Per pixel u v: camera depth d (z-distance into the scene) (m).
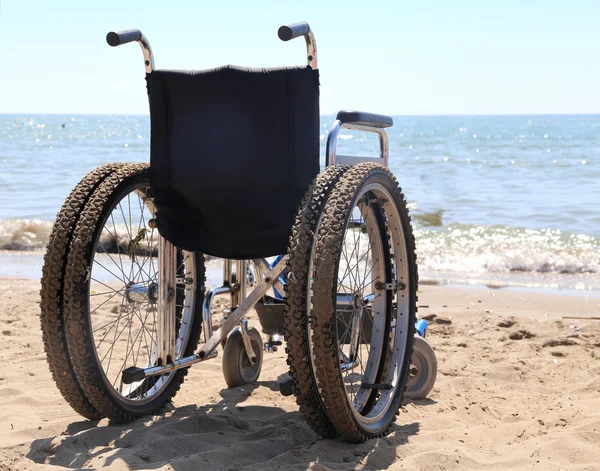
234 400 3.84
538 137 59.28
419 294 7.73
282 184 3.03
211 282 8.20
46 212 14.43
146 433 3.15
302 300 2.74
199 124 3.03
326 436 3.04
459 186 19.34
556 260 9.84
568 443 3.13
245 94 2.95
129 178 3.19
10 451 2.98
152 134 3.16
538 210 14.34
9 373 4.30
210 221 3.13
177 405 3.74
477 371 4.47
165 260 3.27
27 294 6.94
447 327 5.82
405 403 3.80
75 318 2.97
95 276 8.15
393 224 3.38
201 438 3.13
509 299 7.42
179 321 3.81
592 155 32.12
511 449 3.14
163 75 3.03
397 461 2.94
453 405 3.78
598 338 5.35
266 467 2.77
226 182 3.03
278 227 3.10
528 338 5.46
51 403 3.74
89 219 3.01
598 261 9.80
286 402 3.78
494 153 34.91
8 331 5.36
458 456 2.96
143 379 3.34
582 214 13.70
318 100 2.99
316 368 2.77
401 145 45.31
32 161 31.66
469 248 10.77
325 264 2.72
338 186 2.91
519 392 4.09
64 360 3.04
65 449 2.98
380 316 3.47
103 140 62.94
